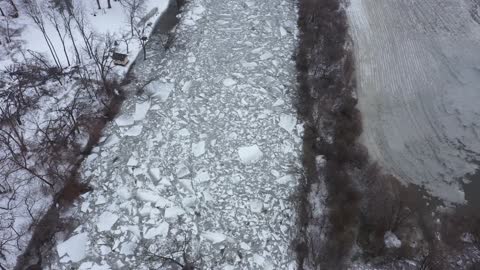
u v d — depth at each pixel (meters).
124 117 34.16
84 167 30.86
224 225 28.19
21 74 34.94
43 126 32.16
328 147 32.03
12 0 40.78
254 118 34.41
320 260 26.41
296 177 30.69
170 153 31.94
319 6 43.50
